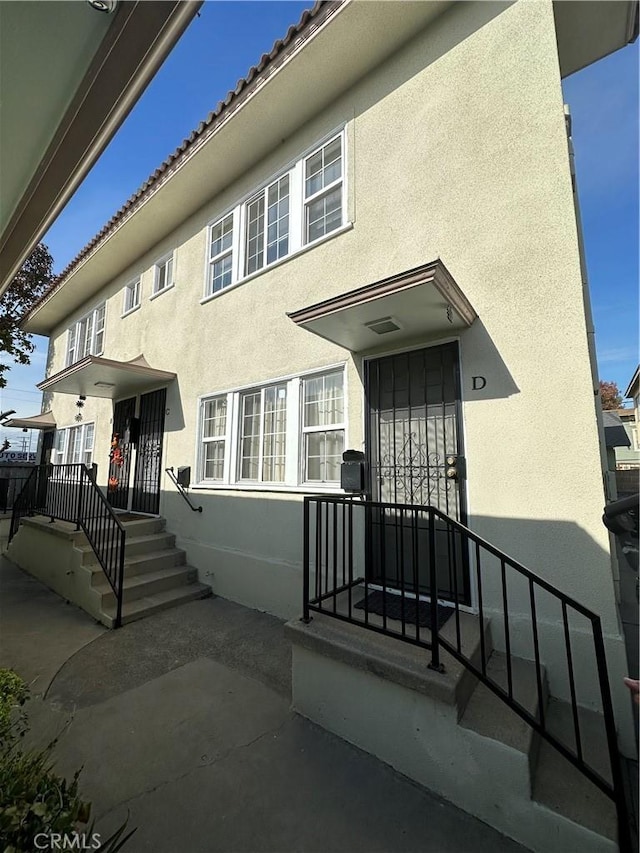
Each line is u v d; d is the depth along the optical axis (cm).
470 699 243
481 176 368
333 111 498
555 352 316
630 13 390
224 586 526
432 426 377
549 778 209
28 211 231
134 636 409
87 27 139
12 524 749
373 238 441
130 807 207
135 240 791
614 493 375
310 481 474
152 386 727
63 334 1159
